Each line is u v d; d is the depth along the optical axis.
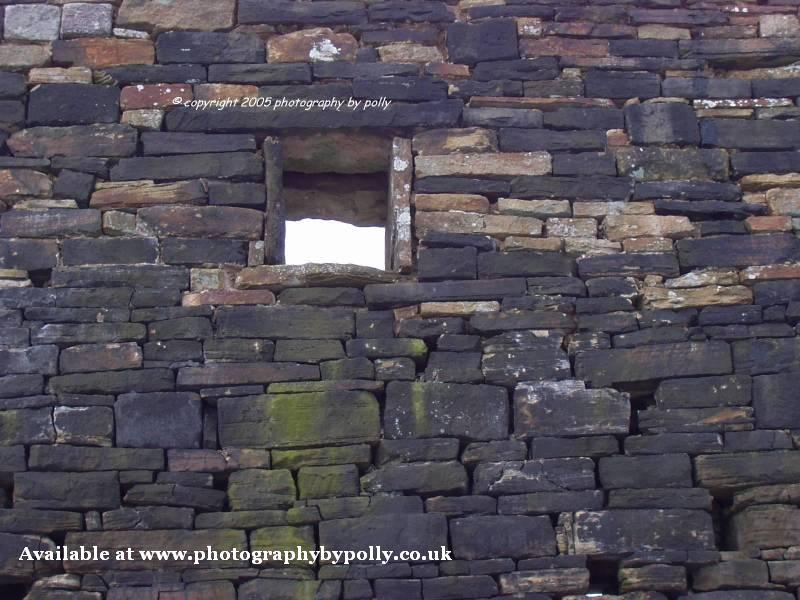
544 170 8.51
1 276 8.12
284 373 7.92
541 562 7.54
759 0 9.05
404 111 8.61
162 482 7.66
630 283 8.21
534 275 8.23
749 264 8.28
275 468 7.72
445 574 7.51
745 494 7.71
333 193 9.09
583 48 8.86
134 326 7.99
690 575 7.60
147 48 8.74
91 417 7.77
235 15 8.84
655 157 8.58
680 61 8.85
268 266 8.17
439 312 8.09
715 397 7.92
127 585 7.45
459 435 7.81
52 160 8.42
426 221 8.34
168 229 8.27
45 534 7.55
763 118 8.74
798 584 7.52
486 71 8.77
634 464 7.75
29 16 8.77
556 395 7.90
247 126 8.55
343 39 8.80
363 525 7.59
